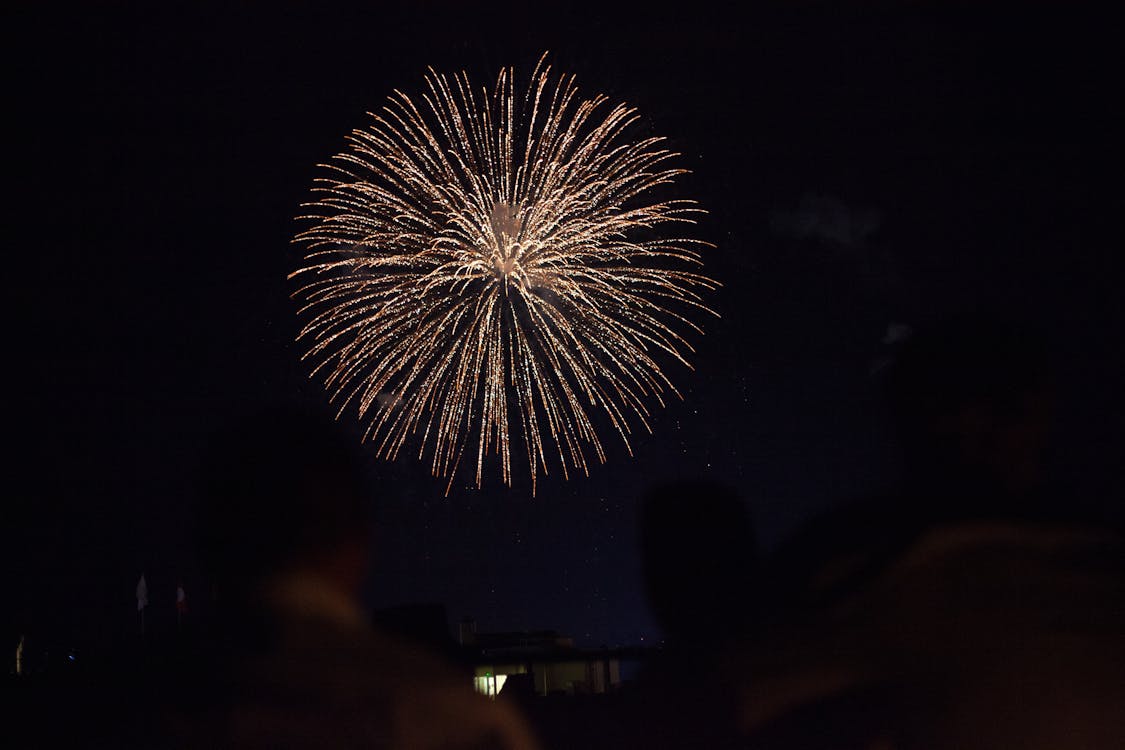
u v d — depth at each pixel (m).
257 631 2.49
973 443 2.70
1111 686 2.51
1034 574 2.56
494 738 2.56
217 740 2.41
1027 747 2.51
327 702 2.43
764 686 2.77
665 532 3.01
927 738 2.57
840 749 2.66
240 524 2.47
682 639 2.98
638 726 2.98
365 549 2.59
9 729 2.78
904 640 2.62
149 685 2.50
